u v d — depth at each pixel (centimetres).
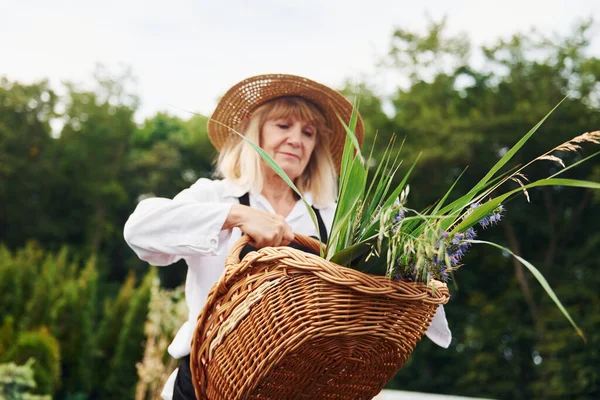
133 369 1163
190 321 199
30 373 822
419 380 1988
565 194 2006
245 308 154
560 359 1766
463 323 2020
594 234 1966
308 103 233
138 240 181
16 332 1225
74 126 2902
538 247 2080
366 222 158
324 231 226
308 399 159
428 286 153
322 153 237
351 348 151
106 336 1244
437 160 1966
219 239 183
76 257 1798
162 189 2962
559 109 1941
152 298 673
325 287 147
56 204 2831
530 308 1948
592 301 1811
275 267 153
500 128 1969
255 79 229
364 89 2202
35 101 2866
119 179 2920
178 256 199
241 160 223
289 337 148
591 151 1945
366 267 151
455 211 151
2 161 2688
